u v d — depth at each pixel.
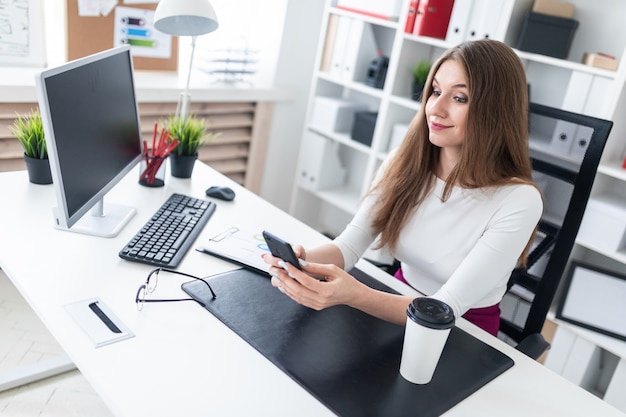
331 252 1.44
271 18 2.99
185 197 1.69
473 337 1.26
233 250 1.42
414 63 2.66
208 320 1.15
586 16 2.29
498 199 1.34
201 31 1.94
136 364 0.99
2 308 2.24
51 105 1.15
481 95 1.25
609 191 2.29
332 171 3.13
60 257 1.29
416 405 1.00
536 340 1.42
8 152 2.24
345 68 2.83
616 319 2.15
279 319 1.19
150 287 1.23
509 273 1.45
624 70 1.96
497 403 1.06
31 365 1.92
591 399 1.12
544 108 1.54
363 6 2.71
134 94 1.62
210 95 2.74
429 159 1.45
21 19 2.35
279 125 3.16
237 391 0.97
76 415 1.80
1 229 1.36
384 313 1.21
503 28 2.22
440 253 1.42
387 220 1.51
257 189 3.24
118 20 2.56
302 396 0.98
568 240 1.49
